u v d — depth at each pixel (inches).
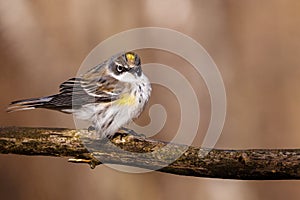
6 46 536.7
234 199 543.8
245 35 562.3
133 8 546.3
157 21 547.2
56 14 540.7
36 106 374.3
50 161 542.3
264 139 553.9
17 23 536.7
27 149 330.6
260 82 559.8
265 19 564.7
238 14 563.8
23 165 542.3
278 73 561.0
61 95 377.1
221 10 561.9
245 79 557.0
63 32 539.8
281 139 555.8
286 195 551.2
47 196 538.0
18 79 536.7
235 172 311.1
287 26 562.9
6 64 536.7
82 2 542.3
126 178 535.8
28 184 541.6
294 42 562.3
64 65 537.0
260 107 557.3
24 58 537.6
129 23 543.5
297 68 559.2
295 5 561.9
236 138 544.4
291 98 557.3
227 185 546.3
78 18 541.3
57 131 330.0
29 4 539.8
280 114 557.9
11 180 541.3
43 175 541.3
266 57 562.9
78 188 537.0
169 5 552.1
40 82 535.5
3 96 534.9
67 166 540.4
